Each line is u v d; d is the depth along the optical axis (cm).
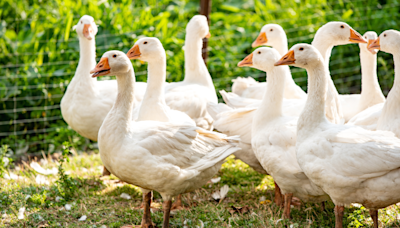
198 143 433
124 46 762
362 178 367
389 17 920
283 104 523
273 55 474
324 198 446
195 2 1049
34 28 772
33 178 552
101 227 432
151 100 477
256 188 548
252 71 862
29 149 697
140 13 837
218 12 1045
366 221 441
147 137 411
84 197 504
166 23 820
